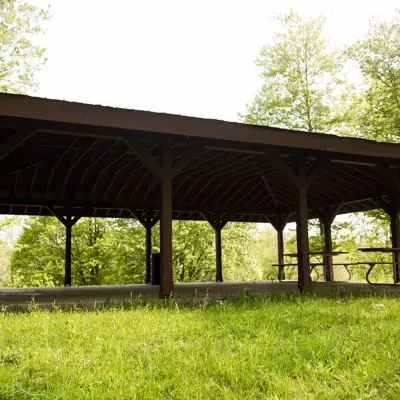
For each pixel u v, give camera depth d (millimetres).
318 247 17641
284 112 18281
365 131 17234
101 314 4348
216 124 6176
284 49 18156
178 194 12070
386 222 17234
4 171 8930
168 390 2104
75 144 7789
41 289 10258
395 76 16750
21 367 2430
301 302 5461
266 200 13484
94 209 12328
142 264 22531
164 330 3459
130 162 9227
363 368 2350
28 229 21750
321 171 7473
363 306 5004
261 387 2145
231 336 3195
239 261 24812
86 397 1961
